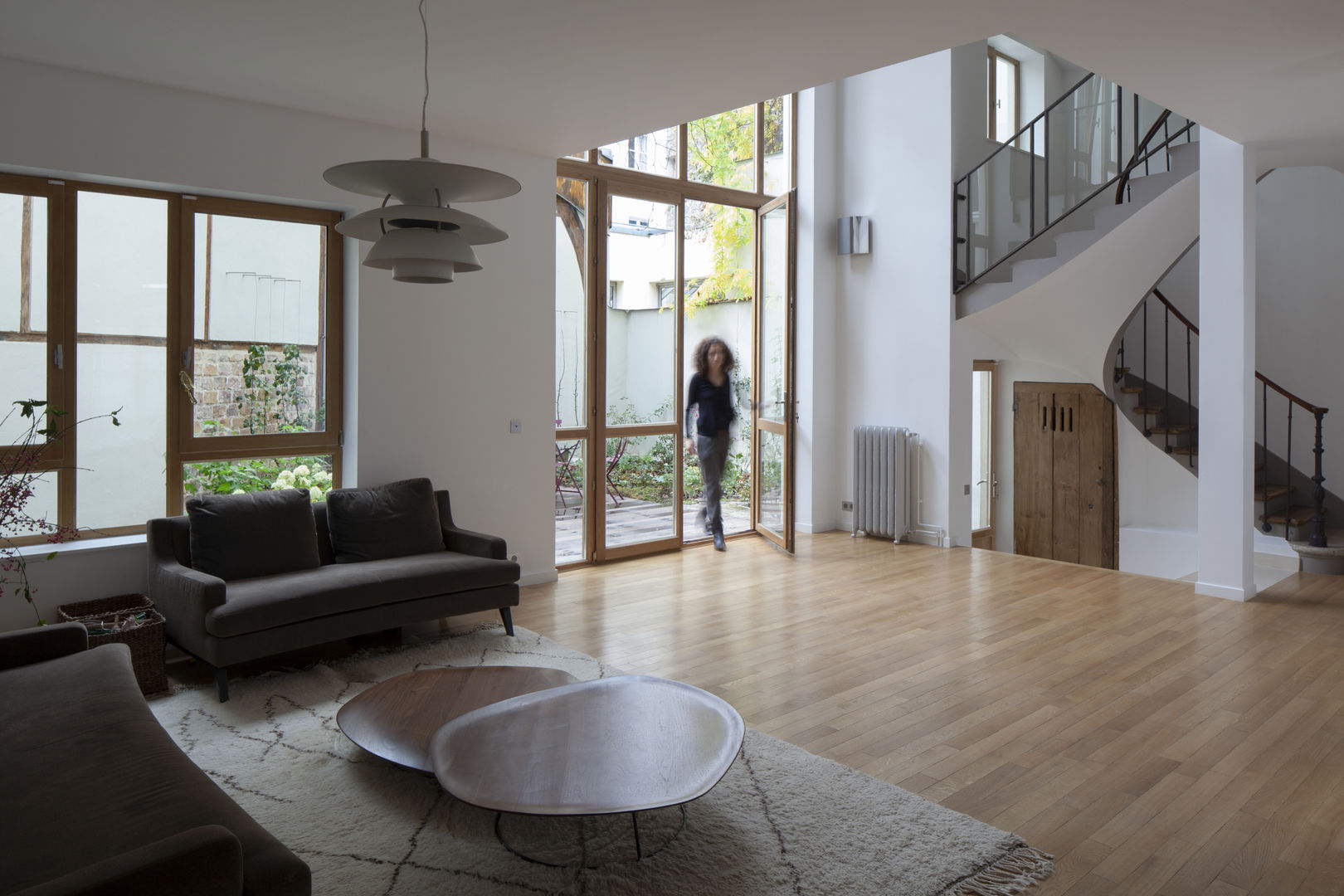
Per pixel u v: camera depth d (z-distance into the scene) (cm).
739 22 348
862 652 463
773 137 787
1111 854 266
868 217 798
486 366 566
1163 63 397
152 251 459
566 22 348
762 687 410
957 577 639
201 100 448
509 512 584
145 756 233
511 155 564
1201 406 586
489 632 490
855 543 769
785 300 704
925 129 756
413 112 480
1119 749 343
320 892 240
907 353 776
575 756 257
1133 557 845
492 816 284
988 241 752
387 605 433
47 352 433
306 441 514
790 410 706
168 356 467
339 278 520
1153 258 661
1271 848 271
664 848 264
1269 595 589
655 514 720
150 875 159
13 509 387
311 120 482
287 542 450
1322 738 354
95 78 419
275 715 367
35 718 256
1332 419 732
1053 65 877
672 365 722
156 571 421
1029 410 901
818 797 297
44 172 419
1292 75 416
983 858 260
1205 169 571
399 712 309
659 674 427
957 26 352
